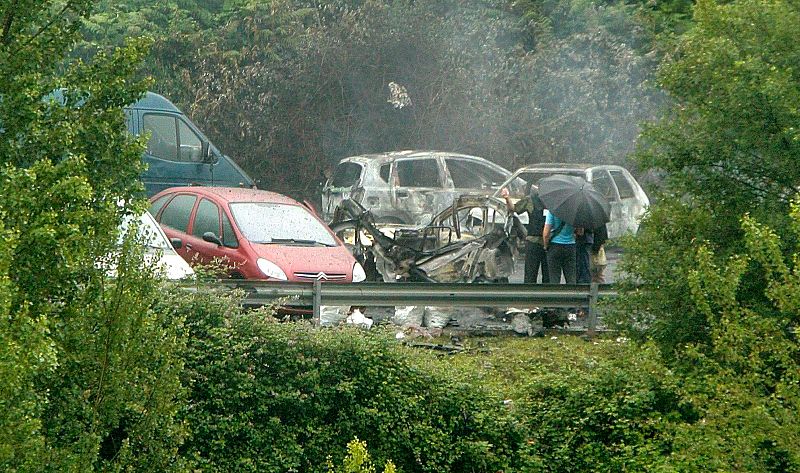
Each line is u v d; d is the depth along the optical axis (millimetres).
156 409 33000
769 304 45562
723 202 48781
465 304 58438
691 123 50250
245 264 59656
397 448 45688
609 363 49719
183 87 108188
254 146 107938
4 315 24688
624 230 89062
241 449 44094
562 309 61438
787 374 36875
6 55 33531
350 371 46562
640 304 50156
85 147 34125
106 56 36469
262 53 109938
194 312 45812
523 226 69188
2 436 25656
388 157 90625
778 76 46156
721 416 37906
